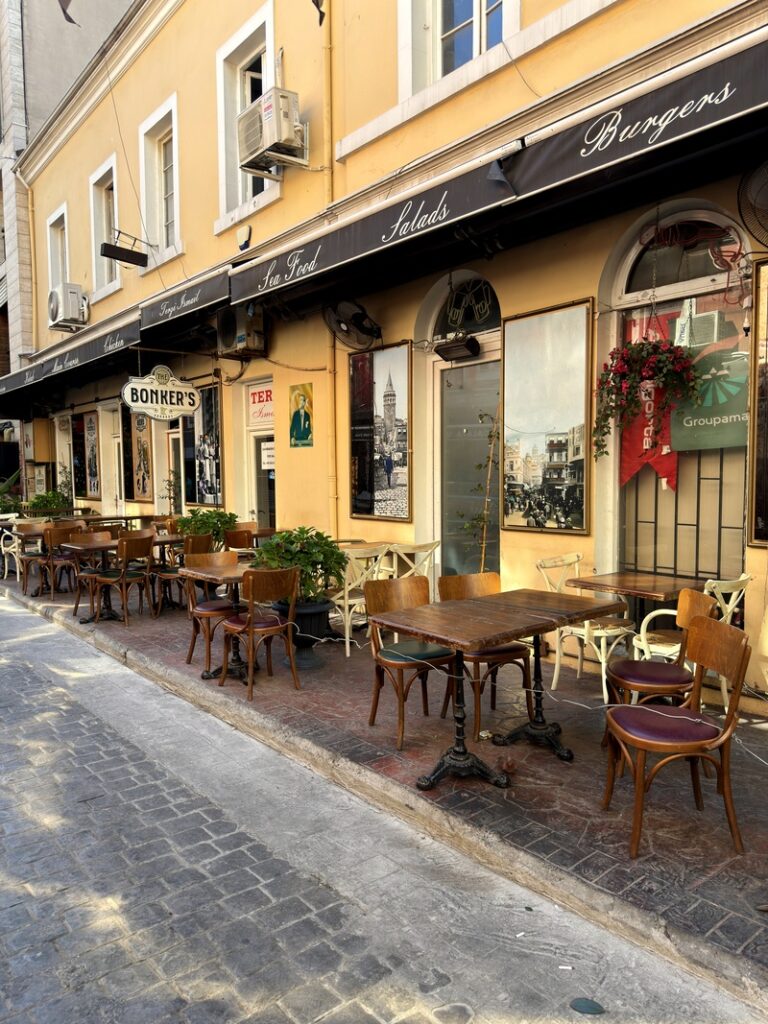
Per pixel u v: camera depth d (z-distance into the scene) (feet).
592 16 16.63
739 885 9.13
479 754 13.44
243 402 34.17
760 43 10.71
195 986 7.95
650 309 17.67
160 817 12.00
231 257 31.81
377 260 21.01
